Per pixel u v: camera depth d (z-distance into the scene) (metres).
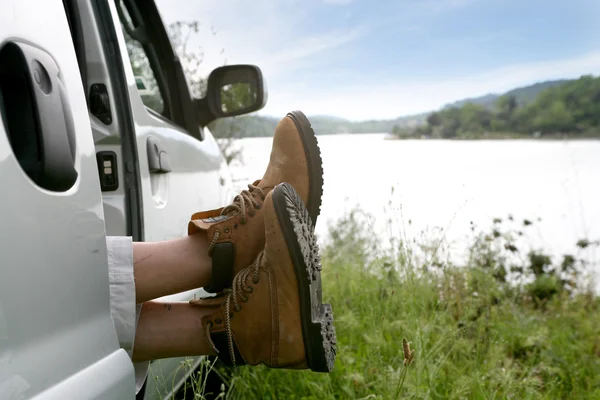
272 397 2.38
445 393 2.29
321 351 1.61
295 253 1.54
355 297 3.38
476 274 3.28
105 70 1.90
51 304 0.98
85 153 1.19
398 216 2.74
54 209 1.03
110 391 1.09
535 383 2.28
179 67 2.78
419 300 2.73
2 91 1.00
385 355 2.59
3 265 0.87
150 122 2.16
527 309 3.75
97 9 1.96
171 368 1.93
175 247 1.71
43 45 1.12
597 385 2.66
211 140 3.13
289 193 1.56
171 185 2.26
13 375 0.85
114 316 1.44
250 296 1.60
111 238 1.52
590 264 4.09
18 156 0.97
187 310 1.69
